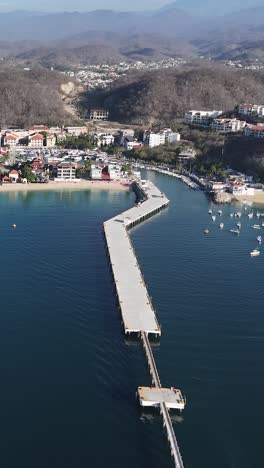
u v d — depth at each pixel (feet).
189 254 646.33
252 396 386.73
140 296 517.96
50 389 380.37
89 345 437.17
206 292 540.52
